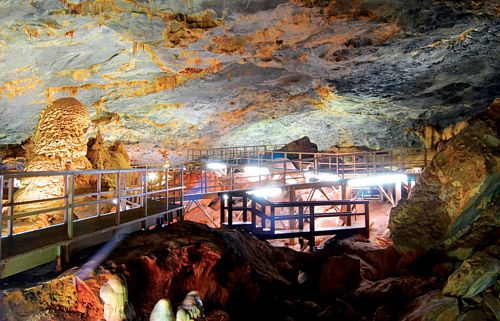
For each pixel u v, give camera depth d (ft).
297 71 39.86
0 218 11.56
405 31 29.84
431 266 27.58
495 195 25.98
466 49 34.09
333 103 52.60
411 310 21.47
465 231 26.13
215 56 34.63
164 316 12.95
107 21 27.66
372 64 37.50
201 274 18.24
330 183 42.63
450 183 27.73
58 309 12.56
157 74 40.32
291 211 40.34
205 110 52.90
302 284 29.76
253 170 58.59
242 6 26.32
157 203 28.50
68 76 37.70
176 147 67.15
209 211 51.62
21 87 37.65
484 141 26.89
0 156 55.57
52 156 26.32
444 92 47.06
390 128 62.69
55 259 14.76
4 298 11.48
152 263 15.97
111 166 36.50
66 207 14.62
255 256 26.08
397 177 44.60
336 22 28.43
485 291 20.02
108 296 12.81
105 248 16.83
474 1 25.44
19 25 27.35
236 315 20.03
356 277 29.17
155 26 28.58
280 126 63.62
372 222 42.06
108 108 47.88
